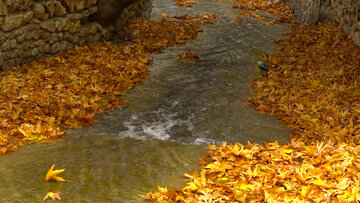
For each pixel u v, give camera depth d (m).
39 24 6.47
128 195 3.41
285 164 4.04
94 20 8.30
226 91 6.30
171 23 10.28
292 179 3.66
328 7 9.96
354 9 8.16
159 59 7.73
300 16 11.62
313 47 8.29
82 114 5.07
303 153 4.23
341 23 9.05
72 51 7.28
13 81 5.59
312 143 4.65
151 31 9.34
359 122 5.16
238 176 3.81
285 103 5.79
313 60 7.55
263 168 3.92
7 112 4.80
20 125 4.66
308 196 3.36
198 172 3.89
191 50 8.34
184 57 7.84
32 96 5.25
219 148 4.38
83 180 3.57
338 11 9.26
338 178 3.60
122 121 5.15
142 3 10.72
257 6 13.36
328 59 7.50
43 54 6.75
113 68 6.78
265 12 12.67
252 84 6.61
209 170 3.91
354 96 5.95
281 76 6.91
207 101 5.91
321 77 6.68
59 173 3.64
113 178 3.67
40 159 3.92
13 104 4.98
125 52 7.71
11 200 3.12
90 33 8.00
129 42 8.66
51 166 3.78
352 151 4.27
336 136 4.77
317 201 3.28
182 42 8.75
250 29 9.83
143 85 6.43
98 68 6.70
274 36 9.41
